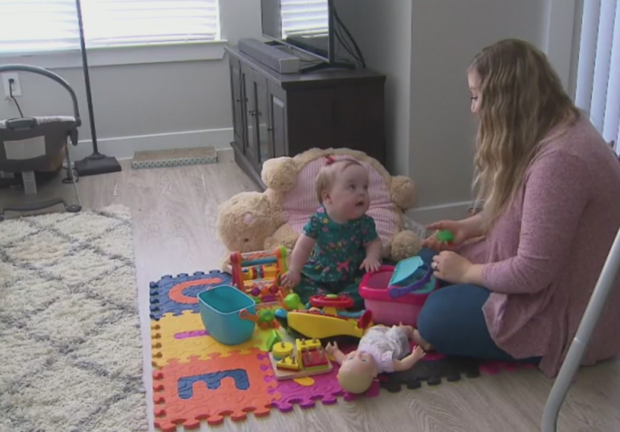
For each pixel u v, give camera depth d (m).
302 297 2.05
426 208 2.66
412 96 2.52
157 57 3.69
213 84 3.82
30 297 2.11
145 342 1.86
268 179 2.34
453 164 2.64
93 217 2.82
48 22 3.53
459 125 2.60
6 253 2.46
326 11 2.62
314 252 2.09
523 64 1.56
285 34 3.14
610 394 1.58
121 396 1.60
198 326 1.92
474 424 1.49
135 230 2.71
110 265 2.34
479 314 1.63
